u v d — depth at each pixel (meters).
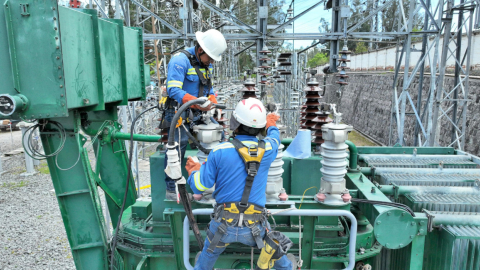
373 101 23.28
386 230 2.93
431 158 4.87
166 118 3.38
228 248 3.29
